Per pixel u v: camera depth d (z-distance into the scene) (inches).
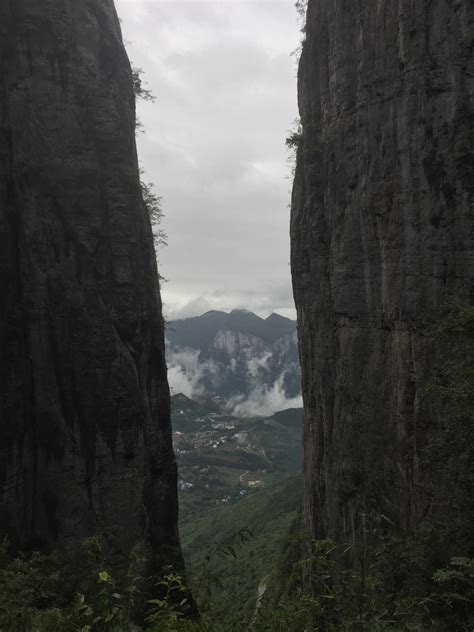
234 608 303.7
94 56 1087.0
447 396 690.8
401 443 908.6
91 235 1046.4
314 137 1246.3
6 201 960.3
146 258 1176.2
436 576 393.7
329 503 1152.2
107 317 1051.9
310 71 1262.3
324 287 1209.4
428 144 887.7
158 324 1210.0
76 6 1071.6
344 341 1090.7
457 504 659.4
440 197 872.3
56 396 970.7
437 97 880.3
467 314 723.4
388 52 954.1
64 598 692.7
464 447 646.5
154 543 1104.8
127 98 1163.3
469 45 852.6
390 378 949.8
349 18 1072.8
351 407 1050.7
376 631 261.6
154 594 987.3
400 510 900.0
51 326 979.9
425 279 883.4
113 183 1095.0
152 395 1170.6
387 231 956.6
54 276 994.1
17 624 325.7
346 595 273.4
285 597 291.1
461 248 848.3
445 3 874.8
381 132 970.1
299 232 1322.6
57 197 1013.8
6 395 904.3
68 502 951.0
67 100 1041.5
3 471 880.9
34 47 1016.2
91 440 996.6
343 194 1101.7
